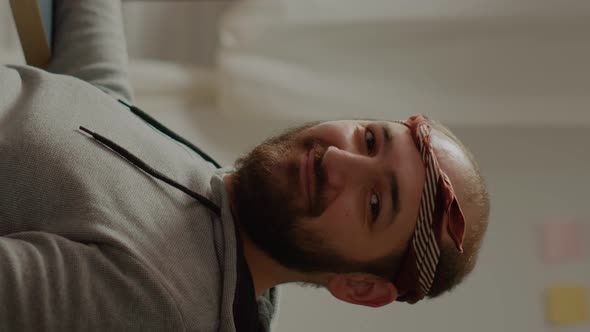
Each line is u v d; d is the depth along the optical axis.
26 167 0.73
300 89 1.60
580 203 1.54
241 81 1.60
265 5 1.60
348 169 0.83
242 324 0.80
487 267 1.46
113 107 0.89
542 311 1.44
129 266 0.70
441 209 0.84
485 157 1.58
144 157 0.82
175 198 0.80
